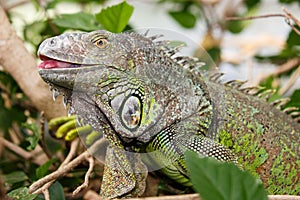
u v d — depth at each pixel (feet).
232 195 4.58
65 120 5.42
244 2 6.20
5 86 5.70
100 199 5.09
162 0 6.19
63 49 5.06
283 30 6.44
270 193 5.33
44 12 5.82
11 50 5.52
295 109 5.50
